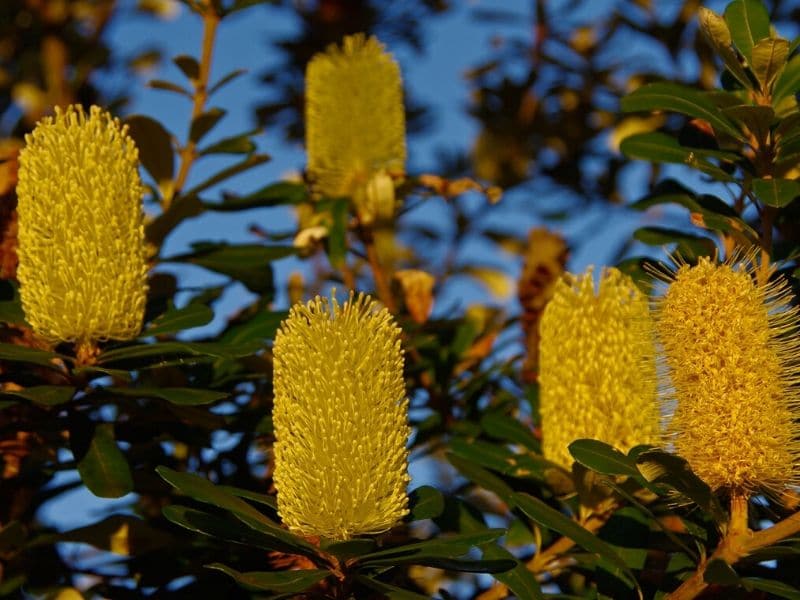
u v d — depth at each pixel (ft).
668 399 5.18
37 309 5.36
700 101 5.52
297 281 6.56
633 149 5.66
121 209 5.35
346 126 6.26
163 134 6.06
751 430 5.07
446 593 5.71
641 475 5.11
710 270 5.13
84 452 5.44
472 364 6.29
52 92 8.53
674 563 5.38
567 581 5.76
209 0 6.06
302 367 5.05
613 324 5.44
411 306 6.29
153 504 6.12
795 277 5.50
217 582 5.58
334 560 5.13
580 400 5.44
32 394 5.32
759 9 5.52
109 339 5.43
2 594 5.77
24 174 5.33
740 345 5.08
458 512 5.59
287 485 5.07
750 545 5.12
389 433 5.06
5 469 5.69
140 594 5.72
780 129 5.43
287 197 6.12
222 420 5.58
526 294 6.20
